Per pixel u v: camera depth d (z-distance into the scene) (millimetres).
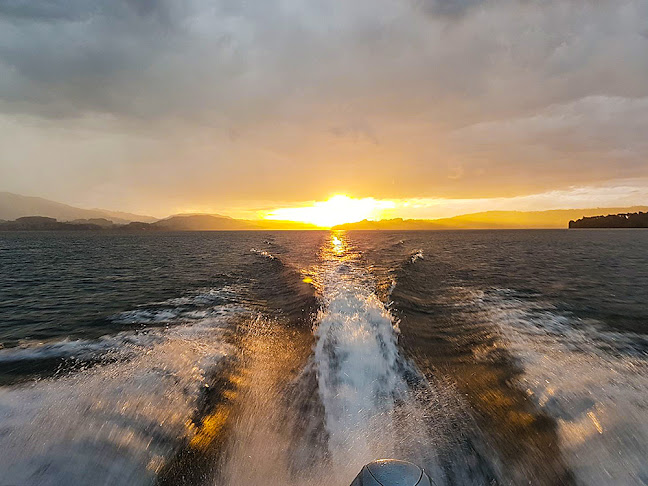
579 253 37031
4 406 4965
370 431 4594
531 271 21797
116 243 70125
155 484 3740
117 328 9977
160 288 16781
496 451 4188
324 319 9172
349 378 6020
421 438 4445
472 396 5531
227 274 21609
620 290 15172
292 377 6215
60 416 4703
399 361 6812
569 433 4410
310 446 4316
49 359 7359
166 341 8430
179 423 4789
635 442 4066
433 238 85938
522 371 6379
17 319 11406
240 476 3855
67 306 13203
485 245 53562
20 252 44781
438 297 13562
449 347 7883
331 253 37625
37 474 3623
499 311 11219
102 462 3889
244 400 5449
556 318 10359
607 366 6465
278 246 54656
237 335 8859
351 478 3781
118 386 5711
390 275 18266
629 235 97250
